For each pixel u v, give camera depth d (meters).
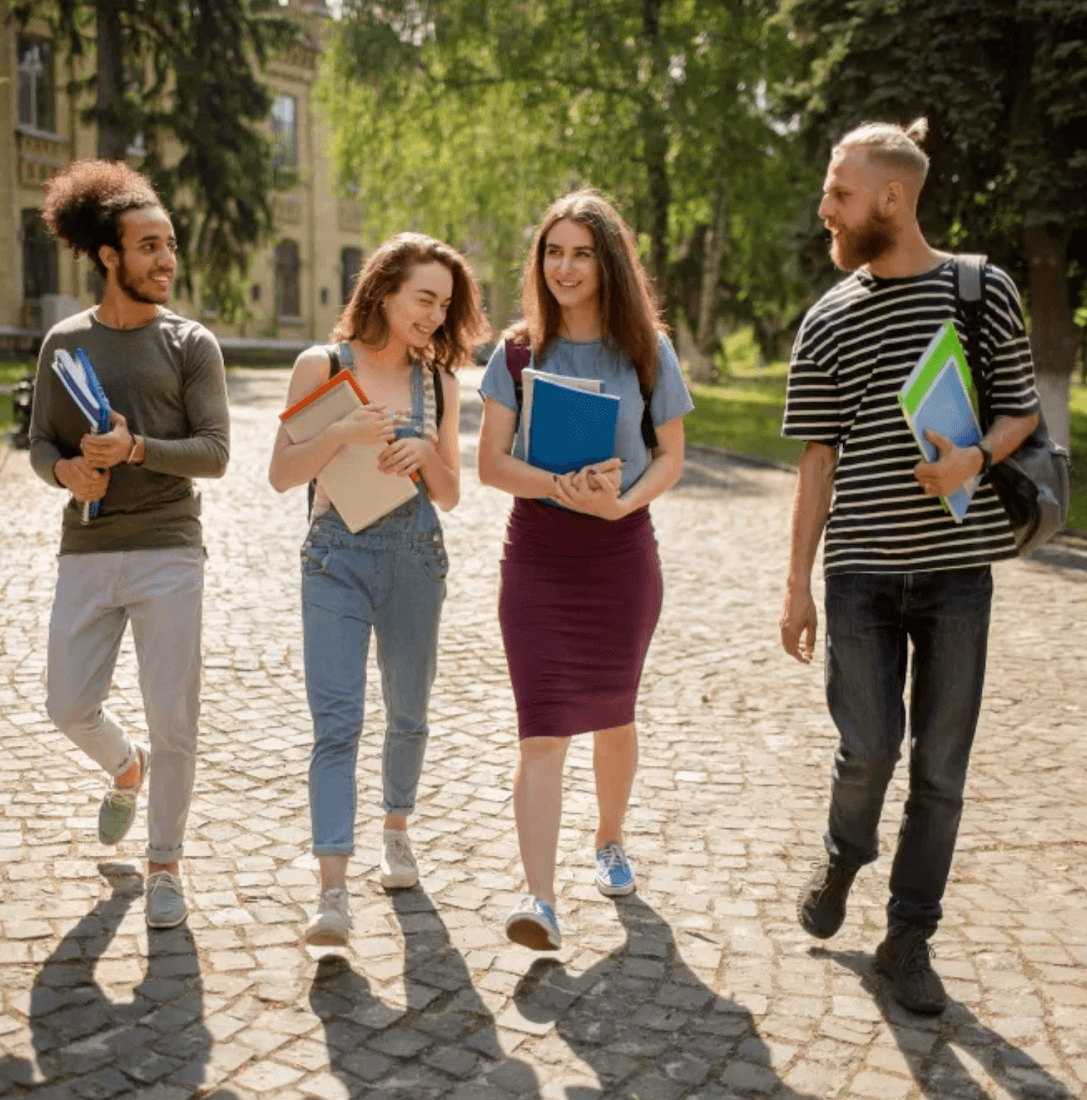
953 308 2.99
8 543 8.74
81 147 34.44
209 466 3.32
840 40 14.23
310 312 43.22
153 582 3.36
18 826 4.04
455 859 3.91
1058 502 3.00
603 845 3.80
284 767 4.70
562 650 3.34
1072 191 14.15
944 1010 3.06
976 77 13.80
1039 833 4.24
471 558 8.97
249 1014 2.97
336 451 3.33
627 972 3.23
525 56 24.84
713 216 30.11
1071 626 7.41
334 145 27.62
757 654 6.69
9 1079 2.68
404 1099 2.66
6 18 26.19
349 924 3.14
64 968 3.15
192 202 31.22
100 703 3.56
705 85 24.64
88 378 3.16
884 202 2.96
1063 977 3.25
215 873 3.75
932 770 3.08
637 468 3.39
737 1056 2.86
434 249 3.41
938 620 3.03
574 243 3.26
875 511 3.03
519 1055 2.84
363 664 3.40
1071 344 15.34
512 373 3.35
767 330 39.03
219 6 26.41
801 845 4.11
